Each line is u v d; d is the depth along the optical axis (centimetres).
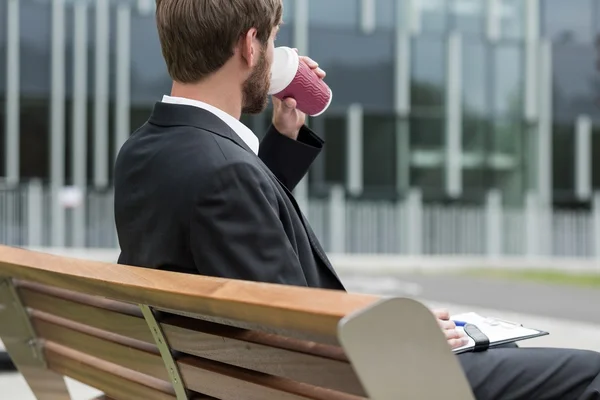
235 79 248
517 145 2803
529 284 1842
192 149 229
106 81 2450
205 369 214
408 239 2725
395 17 2688
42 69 2411
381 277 2028
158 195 229
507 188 2797
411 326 147
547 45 2797
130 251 246
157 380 246
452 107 2738
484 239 2780
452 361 151
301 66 295
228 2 240
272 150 314
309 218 2661
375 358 144
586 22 2812
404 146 2716
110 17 2448
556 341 898
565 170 2834
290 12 2598
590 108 2831
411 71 2711
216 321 196
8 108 2392
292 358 184
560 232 2830
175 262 226
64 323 278
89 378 281
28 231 2411
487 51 2761
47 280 236
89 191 2450
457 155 2755
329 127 2672
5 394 586
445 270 2305
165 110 246
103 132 2455
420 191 2731
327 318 144
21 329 305
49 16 2412
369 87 2678
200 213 216
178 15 243
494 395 211
